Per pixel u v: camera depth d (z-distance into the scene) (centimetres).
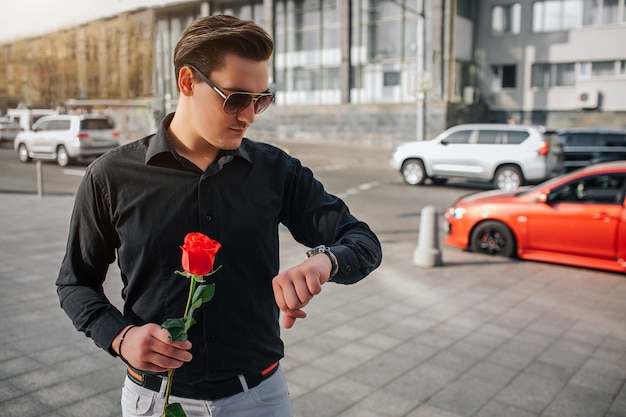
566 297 607
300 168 162
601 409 362
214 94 135
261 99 140
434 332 495
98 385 378
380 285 641
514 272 709
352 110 2886
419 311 551
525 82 2923
